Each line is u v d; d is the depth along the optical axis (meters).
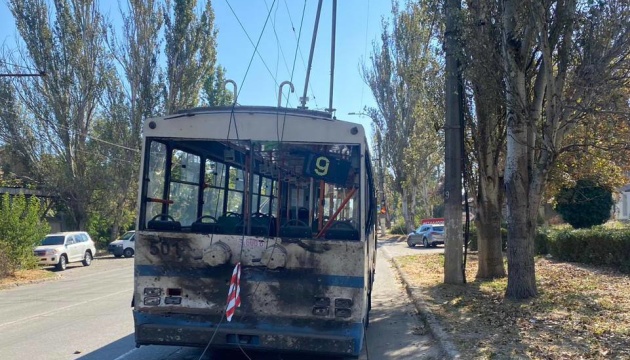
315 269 6.78
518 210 12.40
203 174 7.49
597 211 25.64
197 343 6.89
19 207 23.95
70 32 35.38
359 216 6.88
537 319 10.26
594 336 8.82
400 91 43.22
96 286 19.45
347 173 6.94
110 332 10.51
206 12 38.06
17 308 14.20
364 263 6.83
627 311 10.62
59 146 36.50
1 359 8.45
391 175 47.59
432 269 21.34
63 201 37.81
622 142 12.16
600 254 17.84
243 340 6.81
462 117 15.38
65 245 28.11
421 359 8.52
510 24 11.76
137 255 7.05
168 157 7.34
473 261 23.58
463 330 9.77
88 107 36.66
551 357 7.76
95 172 37.00
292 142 6.98
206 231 7.06
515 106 12.01
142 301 7.01
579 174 19.69
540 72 12.44
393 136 44.62
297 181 7.02
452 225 15.70
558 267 18.34
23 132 35.84
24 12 34.50
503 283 15.19
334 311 6.73
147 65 37.06
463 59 12.66
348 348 6.65
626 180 26.80
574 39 11.17
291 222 6.95
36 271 24.36
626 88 11.44
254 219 7.00
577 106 11.19
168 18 37.25
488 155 15.91
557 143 12.09
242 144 7.09
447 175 15.66
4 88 34.94
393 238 54.78
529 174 12.57
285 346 6.72
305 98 13.04
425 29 19.89
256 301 6.82
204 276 6.94
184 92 37.50
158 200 7.25
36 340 9.84
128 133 37.16
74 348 9.16
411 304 13.94
